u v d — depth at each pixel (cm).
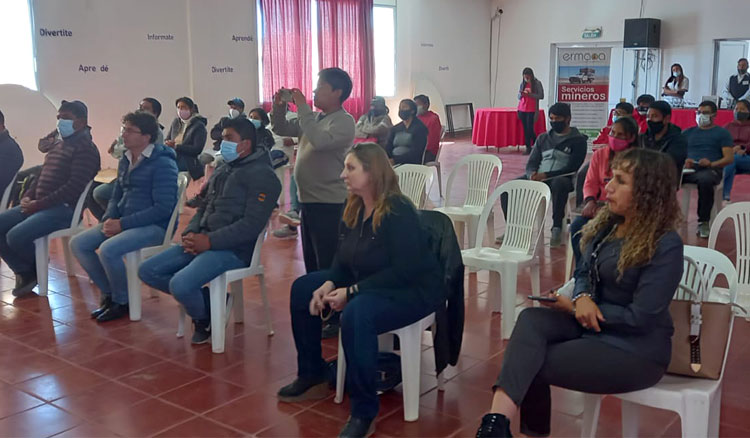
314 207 347
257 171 348
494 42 1515
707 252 253
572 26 1394
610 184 215
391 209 263
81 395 298
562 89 1219
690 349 216
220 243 340
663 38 1282
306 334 288
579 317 214
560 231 556
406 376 269
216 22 936
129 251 385
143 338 365
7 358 340
